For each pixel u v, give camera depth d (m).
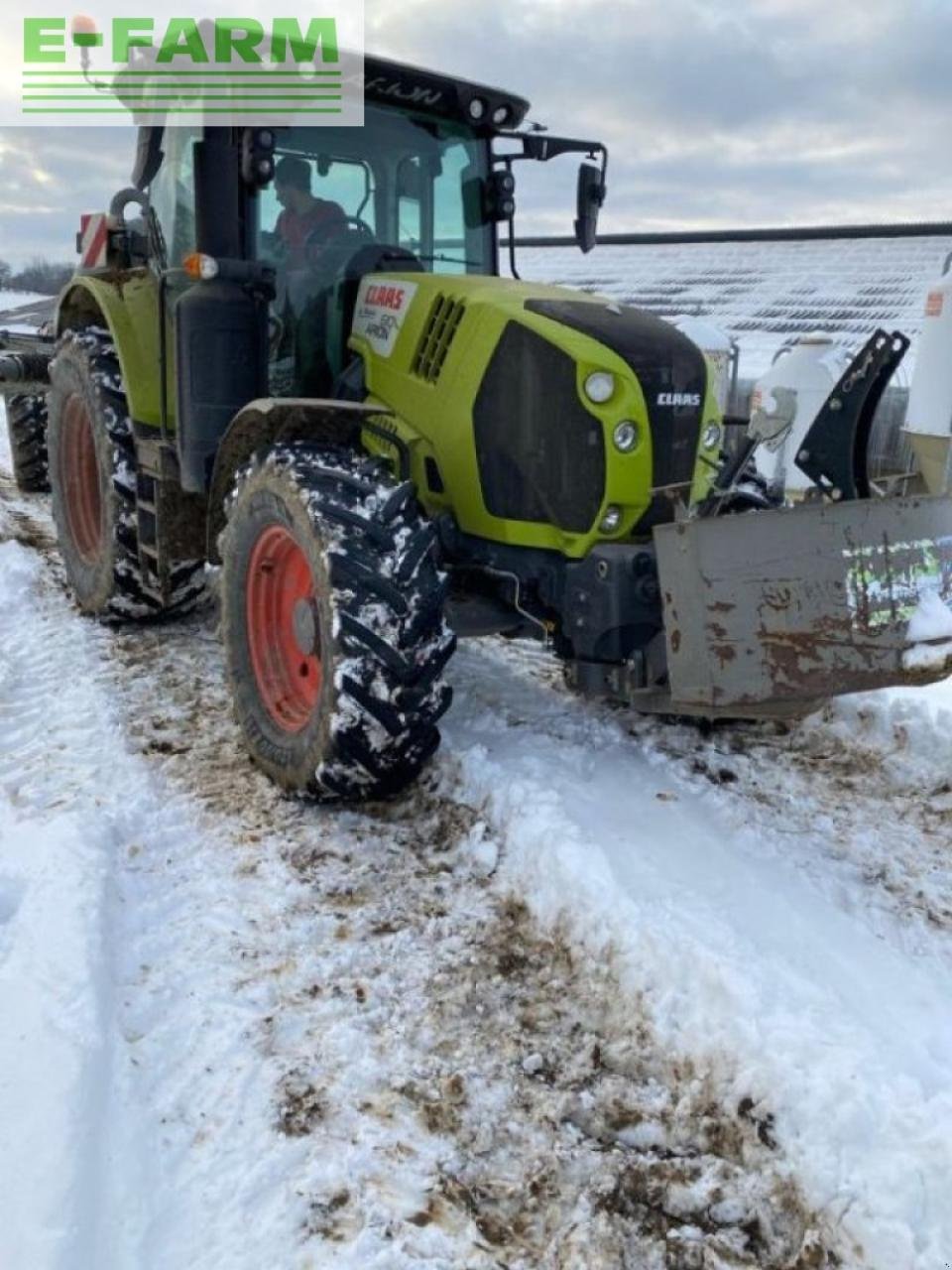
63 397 5.32
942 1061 2.33
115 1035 2.47
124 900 3.00
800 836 3.43
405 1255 1.96
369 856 3.27
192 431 3.97
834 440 3.34
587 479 3.37
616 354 3.36
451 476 3.71
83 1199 2.02
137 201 4.44
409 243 4.43
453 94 4.20
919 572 2.96
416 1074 2.41
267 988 2.66
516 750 3.77
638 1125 2.28
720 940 2.65
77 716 4.20
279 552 3.67
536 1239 2.03
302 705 3.62
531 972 2.76
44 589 5.91
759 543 2.93
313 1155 2.18
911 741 4.10
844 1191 2.03
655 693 3.36
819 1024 2.37
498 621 3.62
